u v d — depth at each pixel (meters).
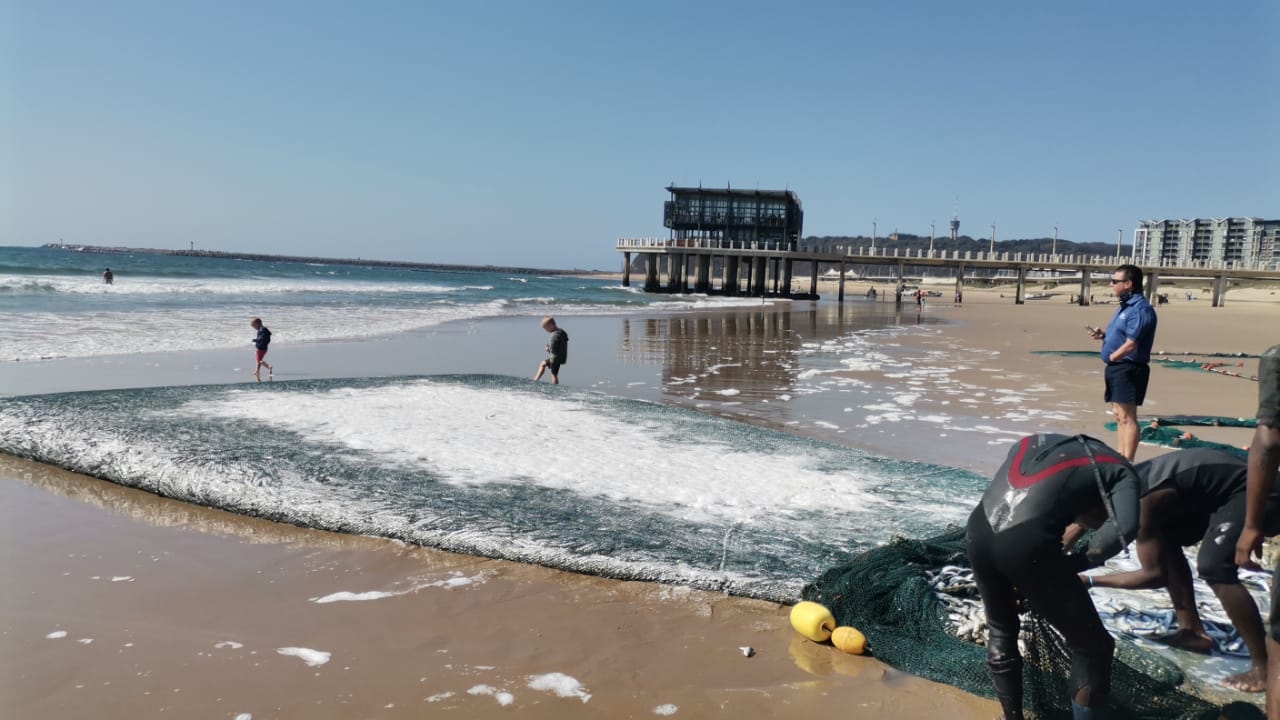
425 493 5.98
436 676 3.62
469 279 119.56
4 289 33.00
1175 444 8.69
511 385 11.16
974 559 3.16
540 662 3.78
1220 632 3.98
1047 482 2.96
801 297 71.62
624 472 6.70
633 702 3.45
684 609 4.46
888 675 3.79
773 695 3.56
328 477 6.28
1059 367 17.02
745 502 5.98
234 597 4.47
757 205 71.31
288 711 3.27
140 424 7.70
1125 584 3.91
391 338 21.22
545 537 5.18
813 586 4.53
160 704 3.30
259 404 9.02
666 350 19.84
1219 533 3.49
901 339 24.83
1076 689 3.07
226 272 82.75
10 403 8.52
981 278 137.75
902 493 6.30
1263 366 3.04
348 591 4.59
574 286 92.62
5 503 6.10
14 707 3.23
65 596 4.42
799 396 12.50
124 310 26.11
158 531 5.57
